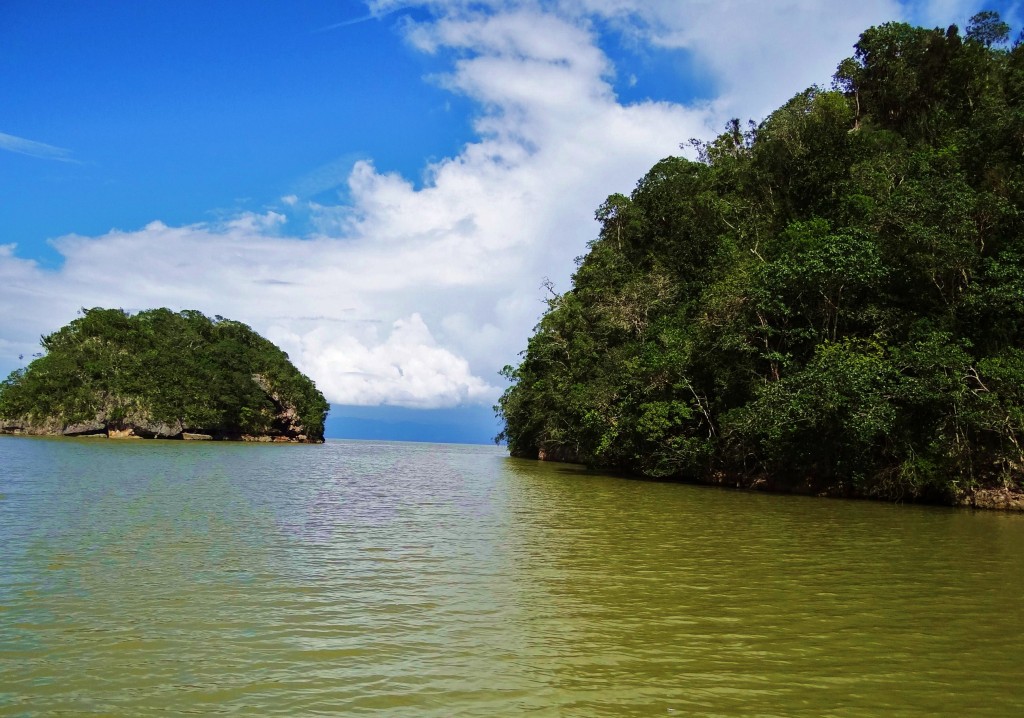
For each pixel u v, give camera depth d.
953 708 5.91
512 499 24.17
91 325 95.56
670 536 15.60
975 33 54.16
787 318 30.17
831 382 25.11
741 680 6.48
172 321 108.44
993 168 30.12
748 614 8.85
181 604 8.73
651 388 35.28
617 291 47.06
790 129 44.50
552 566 11.72
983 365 23.56
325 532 15.12
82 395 89.19
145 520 16.11
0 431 90.25
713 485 33.06
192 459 46.25
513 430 70.19
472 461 60.94
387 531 15.50
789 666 6.89
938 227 26.80
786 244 33.69
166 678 6.22
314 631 7.70
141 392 91.12
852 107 56.22
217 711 5.53
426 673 6.46
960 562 12.84
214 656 6.82
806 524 18.22
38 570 10.53
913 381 24.36
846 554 13.54
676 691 6.16
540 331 50.94
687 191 52.84
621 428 37.38
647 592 9.95
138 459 43.03
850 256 27.42
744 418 28.94
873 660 7.13
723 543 14.67
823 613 8.96
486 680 6.32
